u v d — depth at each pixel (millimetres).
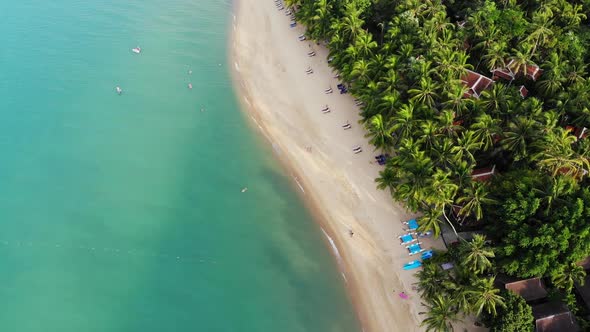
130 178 61438
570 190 45031
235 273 52156
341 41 71062
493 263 45594
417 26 65688
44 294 48875
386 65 61875
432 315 41969
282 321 48469
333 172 62000
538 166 48719
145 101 73188
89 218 56250
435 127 52250
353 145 65000
